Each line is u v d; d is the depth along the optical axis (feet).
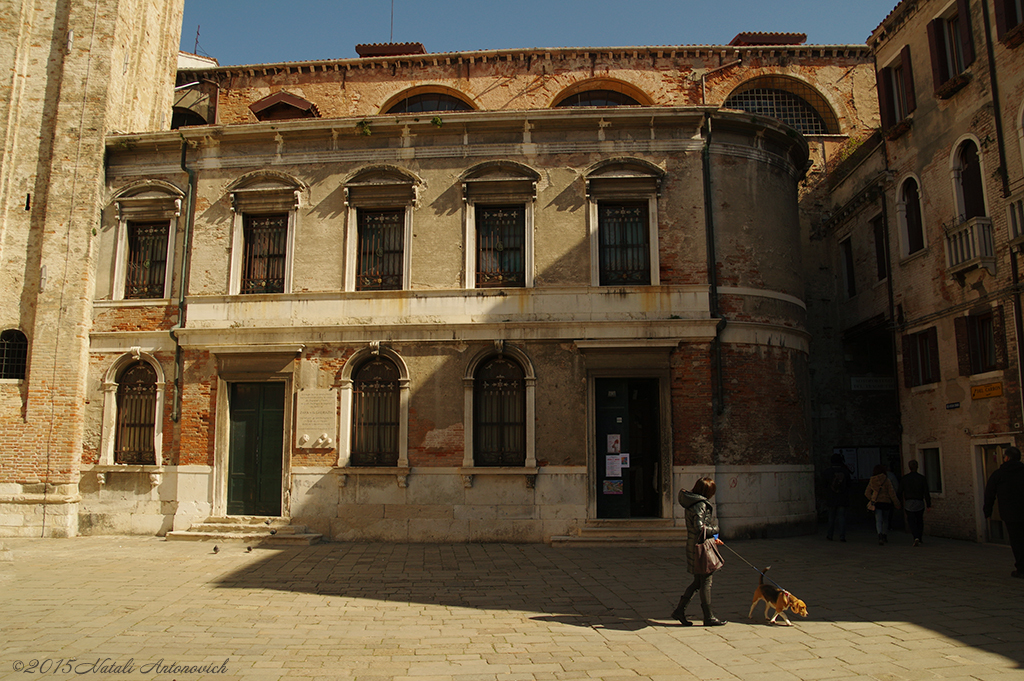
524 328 50.65
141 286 55.47
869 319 63.10
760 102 78.33
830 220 70.44
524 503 49.14
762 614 28.55
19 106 56.08
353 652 23.67
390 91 75.46
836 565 39.32
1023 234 43.65
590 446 49.44
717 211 52.54
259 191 54.29
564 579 36.27
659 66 75.77
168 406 53.01
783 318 53.21
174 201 55.21
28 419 52.49
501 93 74.90
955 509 50.70
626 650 23.75
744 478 49.44
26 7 57.16
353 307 52.37
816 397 67.87
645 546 46.85
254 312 53.06
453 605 30.63
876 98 76.38
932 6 54.08
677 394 49.80
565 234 52.21
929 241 54.19
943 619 27.20
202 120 77.15
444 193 53.31
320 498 50.29
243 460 51.93
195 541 49.08
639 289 51.06
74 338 53.47
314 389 51.62
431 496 49.62
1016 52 45.60
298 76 76.28
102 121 56.18
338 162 54.49
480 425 50.83
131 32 60.44
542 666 22.09
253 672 21.54
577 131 53.47
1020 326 44.62
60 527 51.03
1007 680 20.27
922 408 54.90
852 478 66.08
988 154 48.03
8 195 55.01
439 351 51.24
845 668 21.50
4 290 54.19
